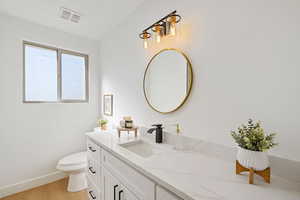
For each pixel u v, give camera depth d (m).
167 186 0.67
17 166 1.86
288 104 0.73
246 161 0.69
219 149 0.98
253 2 0.84
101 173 1.31
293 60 0.72
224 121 0.97
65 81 2.32
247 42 0.86
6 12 1.72
